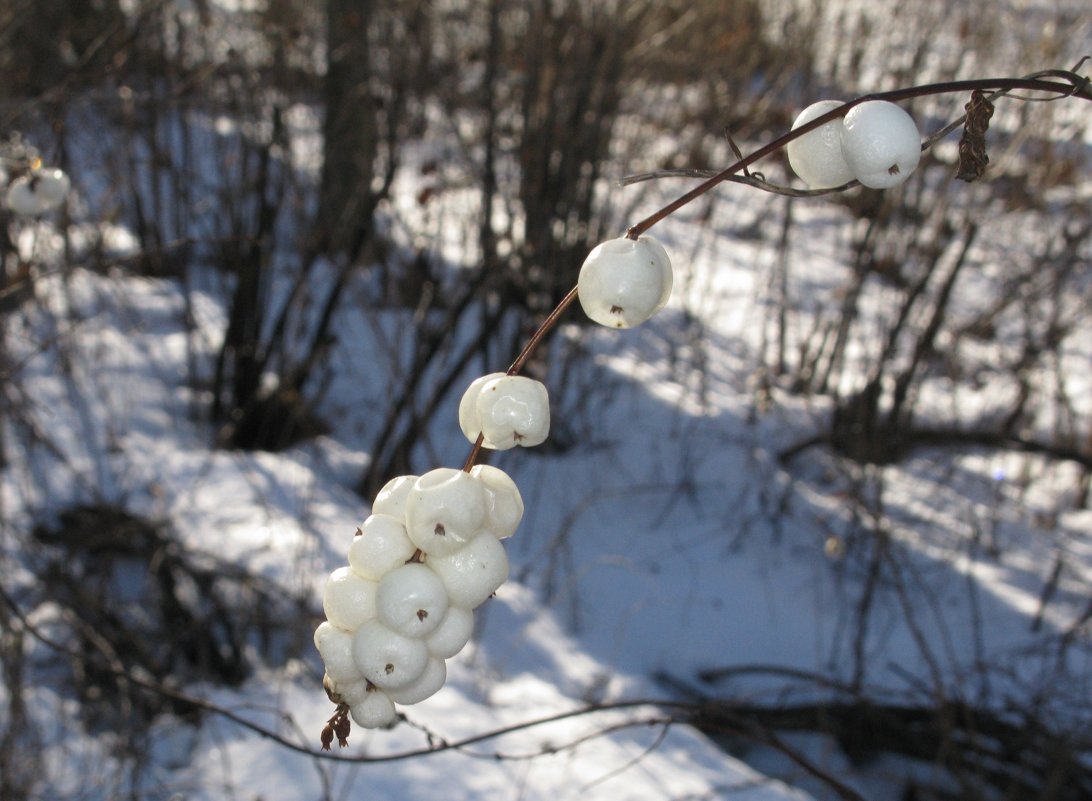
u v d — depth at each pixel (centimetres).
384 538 66
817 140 74
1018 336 526
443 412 468
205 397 462
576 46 460
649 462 450
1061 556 367
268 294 437
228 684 320
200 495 391
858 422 432
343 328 497
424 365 389
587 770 281
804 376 499
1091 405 495
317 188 540
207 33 473
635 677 340
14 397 375
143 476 393
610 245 67
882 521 405
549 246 451
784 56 614
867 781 316
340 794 265
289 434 440
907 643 364
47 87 436
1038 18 573
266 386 453
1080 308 469
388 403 469
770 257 624
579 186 482
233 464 415
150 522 367
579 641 355
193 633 332
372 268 554
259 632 342
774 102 593
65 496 374
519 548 404
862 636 331
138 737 289
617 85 475
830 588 390
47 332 417
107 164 406
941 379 497
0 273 332
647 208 570
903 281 500
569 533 414
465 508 64
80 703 304
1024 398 432
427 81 545
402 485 69
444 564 66
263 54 483
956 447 440
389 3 520
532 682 329
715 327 550
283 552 363
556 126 459
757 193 728
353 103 494
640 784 278
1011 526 431
